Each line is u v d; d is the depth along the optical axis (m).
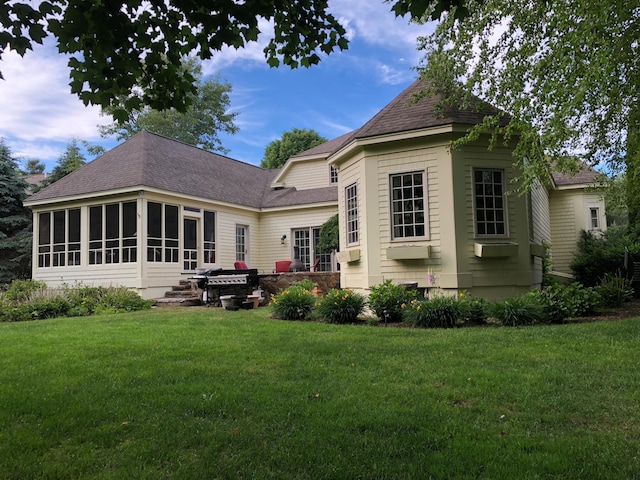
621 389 3.50
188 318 8.42
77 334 6.60
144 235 12.48
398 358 4.66
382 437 2.74
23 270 18.14
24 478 2.34
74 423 3.04
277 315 8.40
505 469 2.30
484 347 5.06
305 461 2.45
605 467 2.31
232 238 16.00
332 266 16.02
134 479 2.30
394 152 9.11
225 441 2.72
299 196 17.38
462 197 8.54
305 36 4.37
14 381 4.07
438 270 8.59
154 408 3.31
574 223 16.45
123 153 14.84
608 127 6.34
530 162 6.66
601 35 4.85
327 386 3.76
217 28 3.82
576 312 7.25
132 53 3.76
